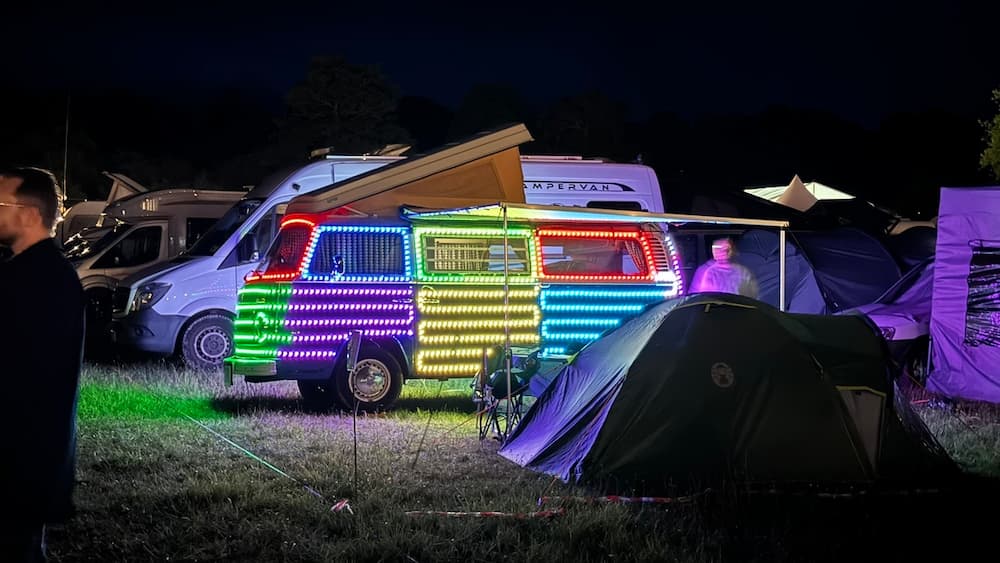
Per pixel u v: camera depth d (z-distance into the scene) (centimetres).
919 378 1243
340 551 559
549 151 5181
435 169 1134
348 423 973
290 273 1027
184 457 806
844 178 6278
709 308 751
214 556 557
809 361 731
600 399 756
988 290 1166
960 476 729
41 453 354
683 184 1653
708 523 630
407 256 1054
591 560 562
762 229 1576
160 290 1377
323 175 1391
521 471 766
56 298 362
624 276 1114
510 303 1071
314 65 4509
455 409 1080
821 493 696
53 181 385
